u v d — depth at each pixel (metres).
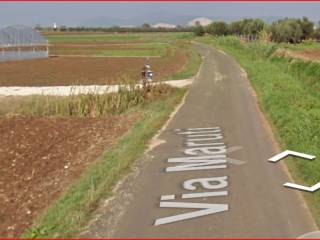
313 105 17.94
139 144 12.97
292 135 13.11
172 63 47.19
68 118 18.02
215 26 133.00
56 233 7.46
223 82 28.17
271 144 12.79
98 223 7.77
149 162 11.34
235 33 119.38
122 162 11.15
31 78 34.22
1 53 59.06
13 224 8.91
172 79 30.58
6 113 19.56
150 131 14.67
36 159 12.89
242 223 7.67
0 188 10.84
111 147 13.29
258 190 9.22
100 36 143.12
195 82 28.56
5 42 63.50
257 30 95.06
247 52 55.94
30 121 17.41
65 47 83.88
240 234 7.25
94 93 20.69
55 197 9.99
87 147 13.86
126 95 20.61
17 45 65.44
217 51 67.38
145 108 19.38
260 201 8.62
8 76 35.84
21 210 9.54
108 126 16.50
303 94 20.73
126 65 46.06
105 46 87.94
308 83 25.34
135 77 33.09
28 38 67.56
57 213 8.34
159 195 9.04
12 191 10.62
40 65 47.09
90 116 18.52
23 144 14.38
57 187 10.62
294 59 34.00
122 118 17.86
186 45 85.88
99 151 13.28
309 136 12.84
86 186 9.66
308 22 87.50
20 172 11.89
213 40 101.69
